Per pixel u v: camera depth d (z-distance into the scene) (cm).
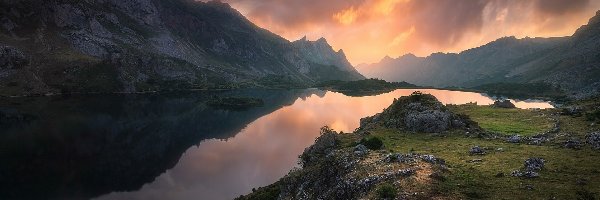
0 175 9162
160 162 11288
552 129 7112
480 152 5231
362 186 4166
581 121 7625
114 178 9662
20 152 11012
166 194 8612
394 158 4775
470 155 5166
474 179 3891
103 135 14100
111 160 11206
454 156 5147
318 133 15062
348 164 5009
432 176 3947
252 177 9725
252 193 7519
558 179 3775
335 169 5178
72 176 9569
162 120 18400
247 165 10844
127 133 14875
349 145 6669
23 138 12488
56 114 17112
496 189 3588
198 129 16550
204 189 8906
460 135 6919
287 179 6300
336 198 4481
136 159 11494
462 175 4047
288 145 13225
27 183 8800
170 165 10988
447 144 6166
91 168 10331
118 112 19475
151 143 13612
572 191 3403
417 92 9362
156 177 9881
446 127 7369
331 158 5572
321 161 5991
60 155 11175
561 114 9131
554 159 4562
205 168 10669
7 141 12025
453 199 3366
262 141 13988
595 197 3216
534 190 3497
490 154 5097
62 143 12438
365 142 6234
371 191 3903
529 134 7038
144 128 16188
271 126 17025
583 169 4056
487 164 4528
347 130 15050
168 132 15725
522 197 3334
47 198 8025
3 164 9931
